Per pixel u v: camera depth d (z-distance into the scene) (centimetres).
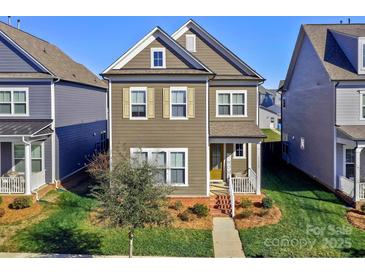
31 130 1817
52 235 1370
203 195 1773
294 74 2725
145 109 1770
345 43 2042
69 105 2270
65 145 2189
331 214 1603
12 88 1978
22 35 2216
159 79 1756
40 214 1579
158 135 1775
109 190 1127
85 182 2205
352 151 1933
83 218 1538
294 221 1515
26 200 1631
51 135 1992
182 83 1758
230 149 2075
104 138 3247
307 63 2386
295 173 2498
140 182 1123
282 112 3130
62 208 1661
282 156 3136
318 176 2200
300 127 2581
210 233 1404
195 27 2080
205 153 1773
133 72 1744
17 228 1430
